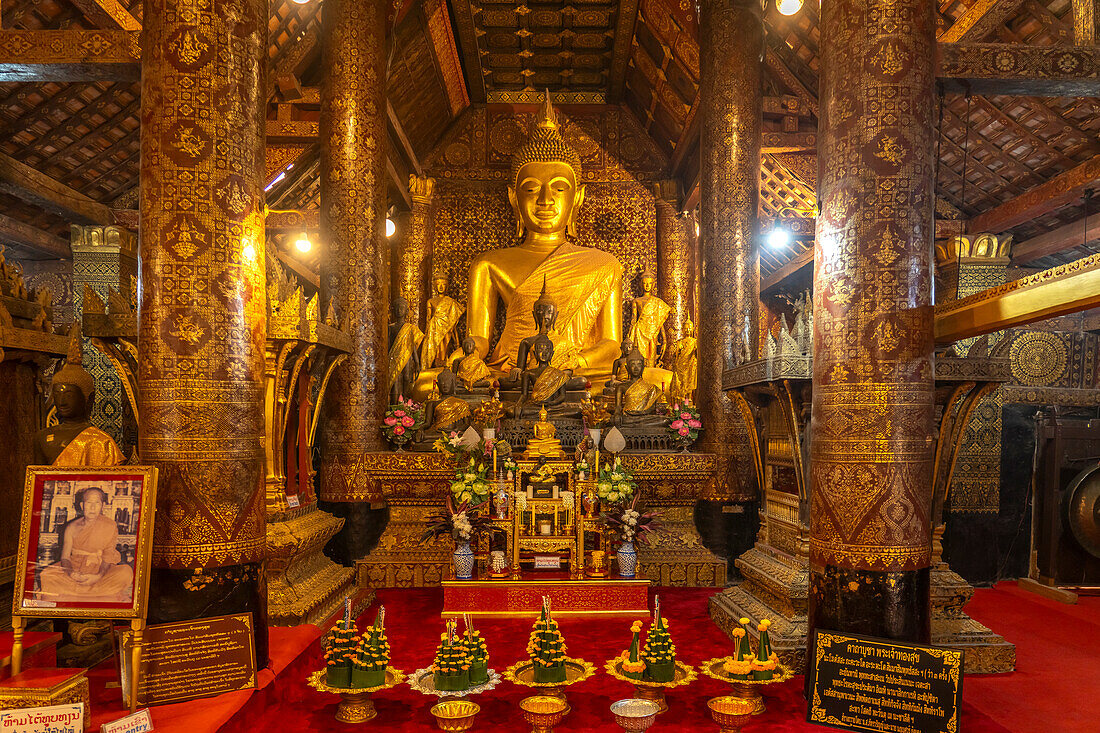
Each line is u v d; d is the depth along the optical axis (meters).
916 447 3.96
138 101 7.23
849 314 4.02
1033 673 4.67
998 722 3.88
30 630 4.12
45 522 3.27
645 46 10.30
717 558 7.20
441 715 3.68
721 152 7.73
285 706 4.07
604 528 6.17
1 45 4.40
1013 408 7.76
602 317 10.12
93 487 3.30
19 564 3.23
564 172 10.59
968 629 4.73
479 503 6.14
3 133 7.02
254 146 3.98
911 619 3.93
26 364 4.39
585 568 6.30
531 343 8.70
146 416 3.74
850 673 3.79
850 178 4.05
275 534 5.13
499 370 9.61
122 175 8.15
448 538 7.15
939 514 4.92
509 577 6.04
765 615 5.05
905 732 3.61
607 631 5.50
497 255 10.54
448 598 5.93
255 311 3.97
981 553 7.66
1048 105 6.68
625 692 4.25
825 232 4.18
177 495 3.68
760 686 4.39
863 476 3.95
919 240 4.01
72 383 4.01
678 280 11.52
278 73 8.23
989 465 7.69
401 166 10.66
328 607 5.72
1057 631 5.68
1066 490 7.17
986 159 7.67
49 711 3.00
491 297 10.45
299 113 8.83
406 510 7.33
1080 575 7.14
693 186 10.32
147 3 3.86
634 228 11.84
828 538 4.05
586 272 10.12
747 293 7.62
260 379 4.01
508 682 4.39
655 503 7.47
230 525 3.77
